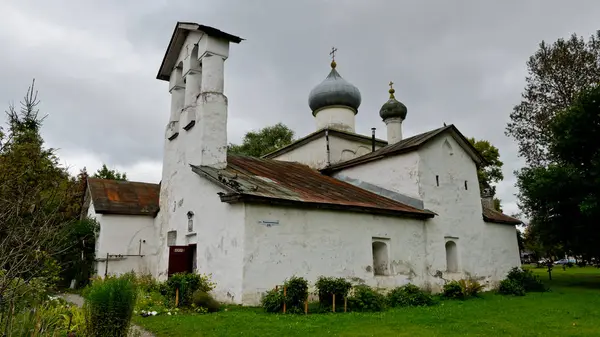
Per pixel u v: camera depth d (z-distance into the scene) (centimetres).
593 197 1833
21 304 709
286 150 2577
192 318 983
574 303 1366
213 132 1555
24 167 1259
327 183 1855
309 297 1298
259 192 1285
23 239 721
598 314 1123
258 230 1238
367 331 869
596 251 2048
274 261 1252
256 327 886
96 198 1925
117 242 1867
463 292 1534
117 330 680
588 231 2017
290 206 1326
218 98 1600
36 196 920
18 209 716
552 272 3394
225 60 1678
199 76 1762
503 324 972
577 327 941
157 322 938
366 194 1827
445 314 1107
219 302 1229
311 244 1353
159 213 1880
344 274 1418
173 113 1852
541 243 2311
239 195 1204
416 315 1086
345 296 1160
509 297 1582
